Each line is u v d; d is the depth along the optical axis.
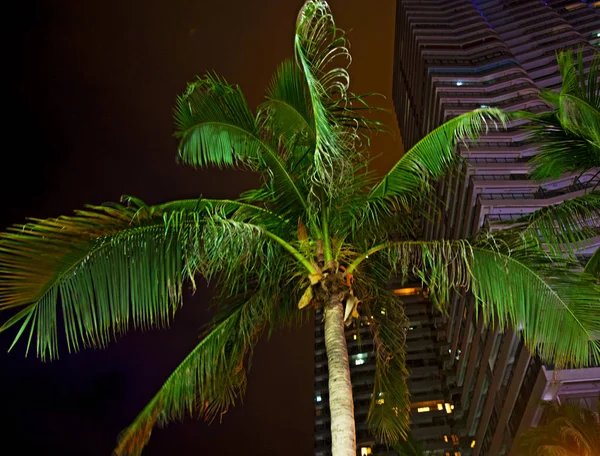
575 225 11.30
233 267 10.18
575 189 50.66
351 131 9.91
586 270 13.45
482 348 57.25
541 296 9.65
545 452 20.38
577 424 21.31
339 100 9.49
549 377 39.00
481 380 56.84
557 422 21.81
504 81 71.50
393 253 10.79
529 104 66.56
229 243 9.55
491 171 54.59
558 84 71.56
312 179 10.02
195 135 10.78
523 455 23.03
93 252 8.33
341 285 10.17
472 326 62.38
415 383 77.69
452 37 84.44
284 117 10.93
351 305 10.04
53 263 7.86
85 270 8.19
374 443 76.38
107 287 8.37
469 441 62.91
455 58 80.38
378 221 11.47
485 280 10.02
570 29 79.94
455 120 10.75
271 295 11.25
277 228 11.16
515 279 9.85
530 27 82.44
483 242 10.27
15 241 7.68
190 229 9.52
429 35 85.88
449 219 64.12
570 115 11.37
